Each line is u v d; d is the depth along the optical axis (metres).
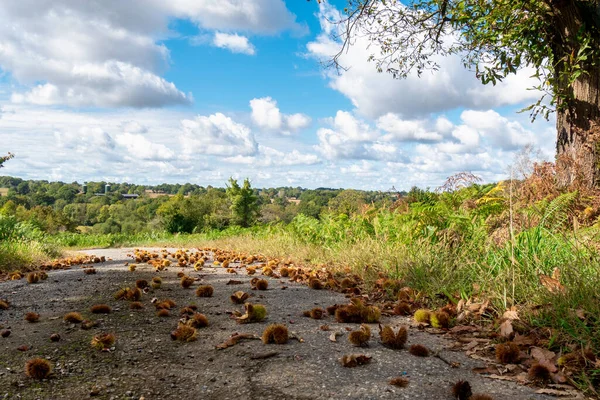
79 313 3.75
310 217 10.61
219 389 2.13
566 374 2.25
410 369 2.41
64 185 165.62
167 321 3.48
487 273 4.08
